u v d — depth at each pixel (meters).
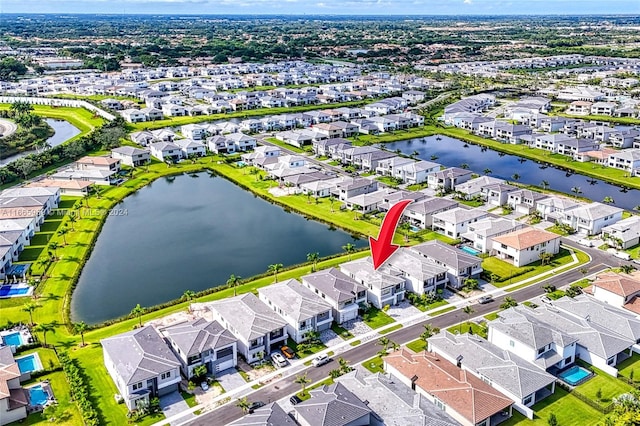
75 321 95.06
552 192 157.88
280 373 79.88
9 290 103.56
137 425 69.50
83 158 178.38
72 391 74.75
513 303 94.62
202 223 141.00
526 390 71.94
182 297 100.31
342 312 91.94
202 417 71.06
